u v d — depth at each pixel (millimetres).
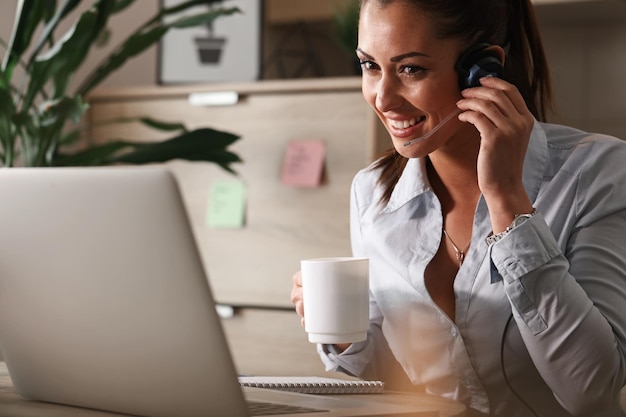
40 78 2320
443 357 1560
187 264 998
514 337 1486
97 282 1075
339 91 2736
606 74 2748
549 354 1360
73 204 1054
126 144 2457
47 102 2240
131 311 1061
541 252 1337
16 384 1272
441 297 1573
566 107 2791
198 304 1010
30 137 2352
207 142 2412
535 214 1355
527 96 1613
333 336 1399
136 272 1036
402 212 1635
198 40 3201
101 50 3463
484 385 1540
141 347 1074
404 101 1431
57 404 1229
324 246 2754
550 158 1540
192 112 2963
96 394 1158
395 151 1704
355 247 1738
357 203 1739
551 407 1510
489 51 1435
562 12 2609
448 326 1535
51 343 1169
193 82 3209
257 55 3158
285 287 2811
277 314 2775
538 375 1504
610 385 1368
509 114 1360
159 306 1035
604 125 2756
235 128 2891
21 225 1110
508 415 1537
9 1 3139
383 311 1630
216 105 2918
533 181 1523
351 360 1572
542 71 1640
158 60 3238
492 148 1353
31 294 1148
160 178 981
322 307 1396
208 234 2924
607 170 1489
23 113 2240
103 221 1036
